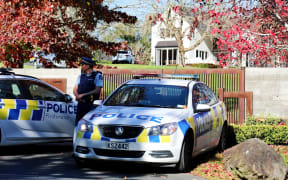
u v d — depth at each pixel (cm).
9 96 855
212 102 918
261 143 721
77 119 827
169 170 737
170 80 856
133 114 715
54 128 927
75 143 716
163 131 679
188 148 723
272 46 1089
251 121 1352
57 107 932
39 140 900
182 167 705
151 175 685
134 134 676
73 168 728
